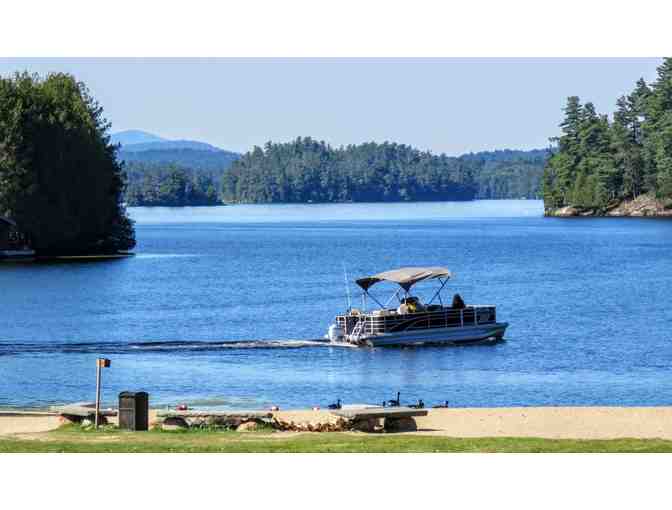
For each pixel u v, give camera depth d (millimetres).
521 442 48500
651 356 96562
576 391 79250
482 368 90625
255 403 73312
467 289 165750
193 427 53969
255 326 120000
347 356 97375
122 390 78125
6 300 144750
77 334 111500
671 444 48219
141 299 147500
